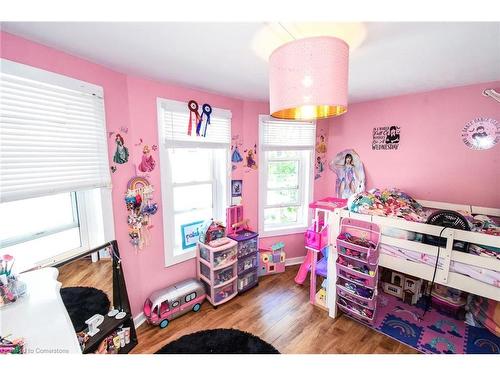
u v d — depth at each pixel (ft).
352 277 6.45
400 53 4.65
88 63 4.94
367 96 8.29
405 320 6.81
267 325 6.63
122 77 5.73
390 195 7.16
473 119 6.83
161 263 7.07
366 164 9.27
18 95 3.92
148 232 6.62
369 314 6.30
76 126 4.76
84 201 5.39
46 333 3.13
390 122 8.47
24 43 3.95
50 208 4.92
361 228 6.34
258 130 9.18
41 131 4.22
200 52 4.58
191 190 8.18
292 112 4.07
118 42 4.15
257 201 9.56
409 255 5.61
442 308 7.17
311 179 10.17
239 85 6.87
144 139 6.31
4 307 3.25
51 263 4.71
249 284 8.43
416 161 7.98
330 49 3.05
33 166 4.11
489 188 6.73
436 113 7.45
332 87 3.12
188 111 7.14
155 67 5.40
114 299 5.60
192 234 8.12
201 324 6.67
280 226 10.36
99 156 5.22
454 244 5.04
